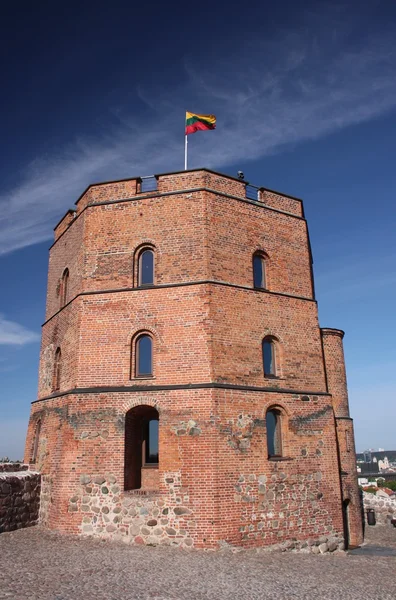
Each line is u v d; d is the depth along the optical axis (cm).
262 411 1902
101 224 2116
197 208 2033
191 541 1670
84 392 1877
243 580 1270
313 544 1884
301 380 2081
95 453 1809
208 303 1902
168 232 2034
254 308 2028
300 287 2230
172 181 2105
